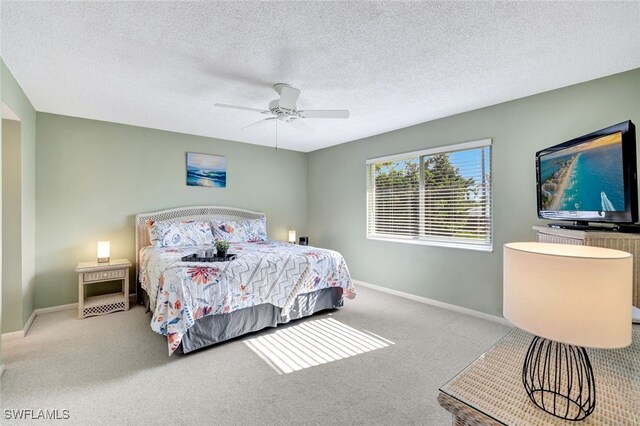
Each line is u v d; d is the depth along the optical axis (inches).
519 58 89.0
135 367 89.4
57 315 132.8
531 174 117.5
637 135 94.3
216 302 101.5
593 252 38.4
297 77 101.6
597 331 29.0
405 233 166.1
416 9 67.4
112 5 65.5
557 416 32.1
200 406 72.3
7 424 65.4
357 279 191.6
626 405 33.5
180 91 113.4
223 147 192.7
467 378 39.6
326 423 67.1
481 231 134.6
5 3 64.1
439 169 150.2
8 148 109.7
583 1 64.7
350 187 197.5
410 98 120.6
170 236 151.7
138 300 151.7
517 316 34.3
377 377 85.5
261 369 89.3
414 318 131.9
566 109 109.0
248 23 72.2
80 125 145.5
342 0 64.4
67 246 142.0
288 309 120.5
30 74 98.7
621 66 93.8
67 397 74.8
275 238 217.6
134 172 160.4
